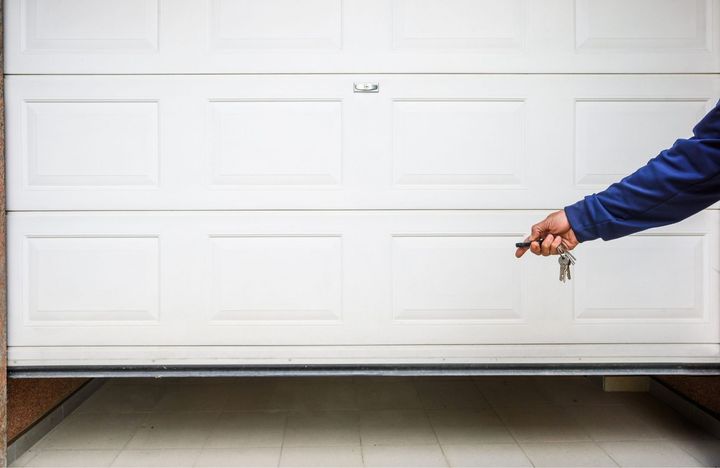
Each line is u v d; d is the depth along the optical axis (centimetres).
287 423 242
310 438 226
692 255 205
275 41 200
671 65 201
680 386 253
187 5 199
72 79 199
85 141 200
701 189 125
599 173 204
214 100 200
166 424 241
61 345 202
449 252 204
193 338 203
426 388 289
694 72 202
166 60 199
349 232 203
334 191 202
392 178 202
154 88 200
